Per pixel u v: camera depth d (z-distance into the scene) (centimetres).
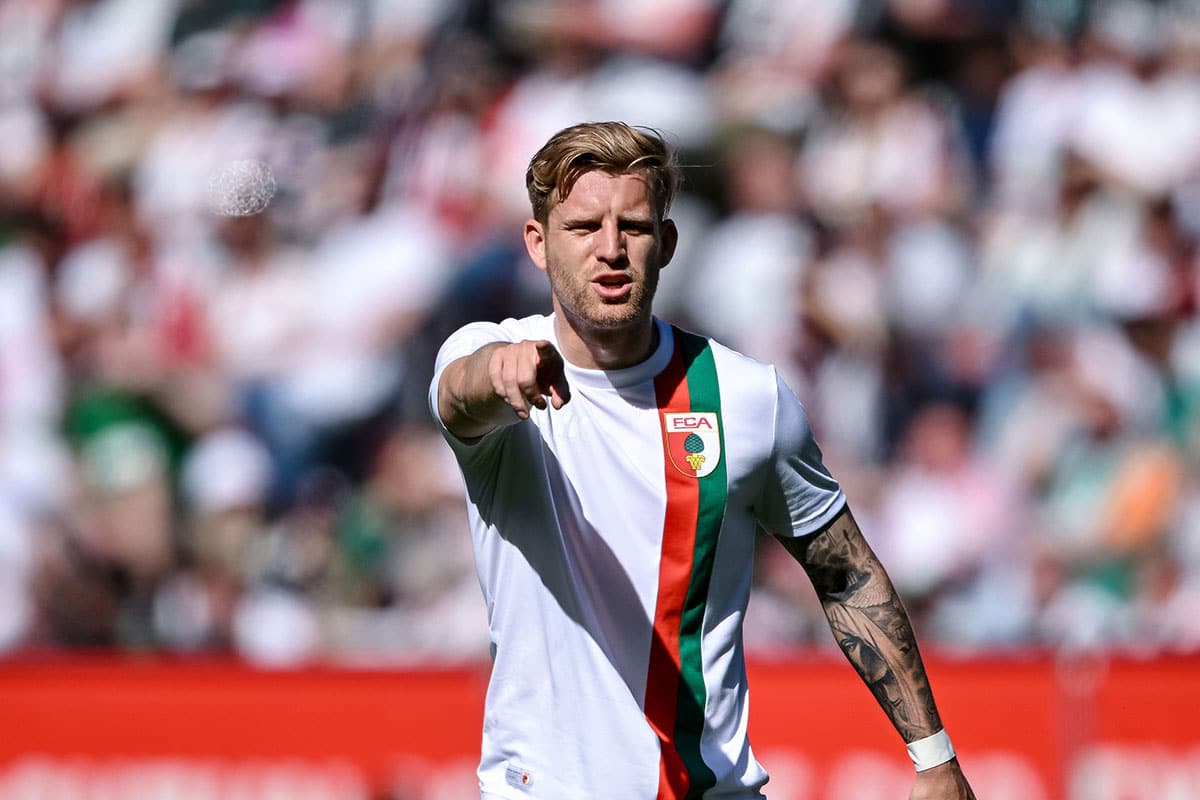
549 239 964
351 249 3162
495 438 973
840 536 1051
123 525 2933
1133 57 3109
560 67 3231
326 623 2762
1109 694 1841
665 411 994
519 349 846
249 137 3334
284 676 1953
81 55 3544
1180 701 1828
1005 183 3034
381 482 2928
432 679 1927
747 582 1022
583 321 955
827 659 1895
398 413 2988
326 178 3272
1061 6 3123
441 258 3083
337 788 1928
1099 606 2653
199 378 3088
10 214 3369
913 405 2845
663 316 2992
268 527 2906
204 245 3241
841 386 2853
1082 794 1833
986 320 2909
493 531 998
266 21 3497
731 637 1010
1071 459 2784
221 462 2969
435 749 1916
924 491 2762
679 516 986
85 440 3022
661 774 976
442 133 3206
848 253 2958
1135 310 2903
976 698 1862
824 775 1861
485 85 3231
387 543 2833
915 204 3003
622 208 939
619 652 989
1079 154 3023
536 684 992
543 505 988
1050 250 2952
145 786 1959
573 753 982
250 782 1945
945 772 1041
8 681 1991
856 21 3159
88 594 2903
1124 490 2741
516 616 996
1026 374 2855
